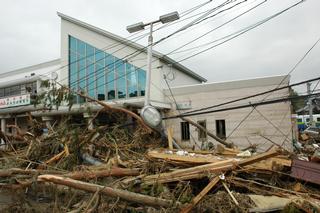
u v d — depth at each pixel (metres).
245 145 12.70
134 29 11.34
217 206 4.62
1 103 18.41
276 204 4.48
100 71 17.36
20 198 6.22
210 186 5.06
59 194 6.05
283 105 12.18
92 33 17.83
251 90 12.94
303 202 4.47
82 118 13.23
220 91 13.61
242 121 12.96
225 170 5.68
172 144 10.17
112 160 7.95
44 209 5.77
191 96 14.29
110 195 4.73
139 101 13.98
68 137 9.02
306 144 14.70
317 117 37.16
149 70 10.84
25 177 6.78
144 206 4.94
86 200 5.36
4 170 6.96
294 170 6.00
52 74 19.23
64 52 18.80
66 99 9.02
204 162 6.63
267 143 12.28
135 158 8.36
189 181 5.53
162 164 6.95
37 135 10.48
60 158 8.64
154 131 10.34
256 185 5.79
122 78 16.56
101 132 9.84
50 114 15.03
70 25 18.70
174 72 17.30
